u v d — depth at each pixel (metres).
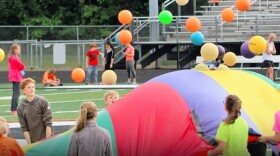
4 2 82.81
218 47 29.23
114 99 24.02
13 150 19.34
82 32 63.53
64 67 59.91
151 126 22.38
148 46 57.81
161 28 57.81
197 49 57.28
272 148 22.50
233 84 24.00
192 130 22.25
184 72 24.44
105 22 83.00
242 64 54.88
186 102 22.91
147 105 22.80
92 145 19.03
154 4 59.00
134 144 22.23
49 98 43.62
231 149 20.98
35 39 63.81
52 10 84.50
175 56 58.03
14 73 36.28
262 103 23.62
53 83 50.38
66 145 22.41
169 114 22.53
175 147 22.09
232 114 20.98
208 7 59.44
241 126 21.09
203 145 21.92
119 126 22.48
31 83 23.05
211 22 56.09
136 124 22.45
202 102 22.84
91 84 53.22
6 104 41.41
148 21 57.31
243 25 56.62
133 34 57.00
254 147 21.84
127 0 83.00
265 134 22.67
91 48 52.50
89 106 19.27
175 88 23.34
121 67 58.47
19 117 23.17
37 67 59.91
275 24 56.34
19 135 29.88
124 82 55.94
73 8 84.94
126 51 52.00
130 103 23.00
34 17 83.56
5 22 83.50
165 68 58.25
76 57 59.97
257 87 24.30
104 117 22.78
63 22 83.94
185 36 57.16
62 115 35.50
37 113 22.98
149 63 58.09
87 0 84.62
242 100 23.44
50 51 59.97
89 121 19.28
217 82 23.92
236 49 56.31
